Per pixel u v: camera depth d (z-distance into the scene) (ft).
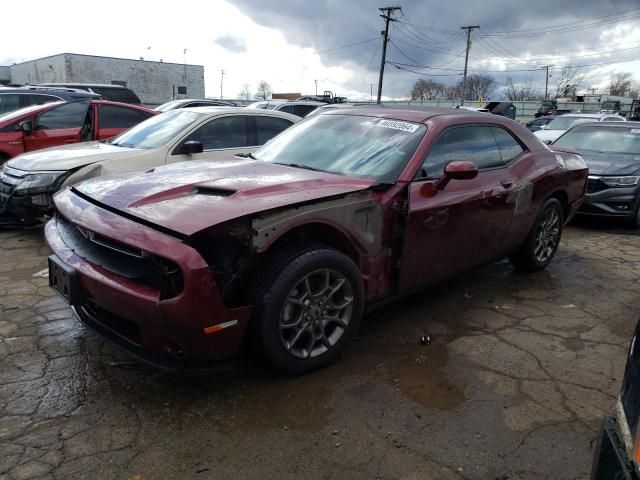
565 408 9.76
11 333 12.05
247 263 9.28
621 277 17.47
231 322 9.06
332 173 12.23
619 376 10.96
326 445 8.54
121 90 53.21
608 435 5.24
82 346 11.51
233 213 8.97
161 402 9.56
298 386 10.19
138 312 8.82
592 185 24.67
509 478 7.95
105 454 8.18
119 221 9.41
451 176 11.62
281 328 9.80
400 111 14.06
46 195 18.60
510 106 95.04
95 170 18.38
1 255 17.95
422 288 12.92
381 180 11.50
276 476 7.85
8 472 7.72
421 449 8.52
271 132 23.06
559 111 126.21
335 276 10.45
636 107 117.19
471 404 9.79
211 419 9.12
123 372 10.52
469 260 13.87
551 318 13.85
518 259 16.87
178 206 9.45
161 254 8.52
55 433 8.63
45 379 10.19
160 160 19.61
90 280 9.39
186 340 8.79
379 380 10.51
